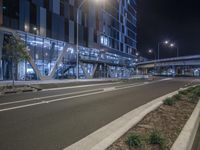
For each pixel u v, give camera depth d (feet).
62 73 130.41
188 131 19.92
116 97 51.85
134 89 76.28
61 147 17.35
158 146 15.99
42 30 113.50
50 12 119.34
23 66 103.96
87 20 157.69
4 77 96.22
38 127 23.67
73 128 23.24
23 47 73.20
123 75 233.76
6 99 47.47
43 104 40.40
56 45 125.80
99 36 175.73
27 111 33.17
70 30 136.67
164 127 21.44
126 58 246.06
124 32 239.71
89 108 36.04
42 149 16.90
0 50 91.66
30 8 106.52
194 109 31.32
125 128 20.90
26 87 72.95
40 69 114.01
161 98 47.24
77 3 144.77
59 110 34.12
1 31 92.17
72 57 139.54
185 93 49.85
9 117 28.71
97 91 67.87
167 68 411.54
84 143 17.48
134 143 16.03
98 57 174.29
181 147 16.01
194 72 399.44
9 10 95.61
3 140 19.12
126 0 249.96
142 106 36.86
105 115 30.14
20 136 20.34
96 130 22.35
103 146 15.96
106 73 190.70
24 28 102.78
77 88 80.23
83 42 151.33
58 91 67.72
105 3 189.98
